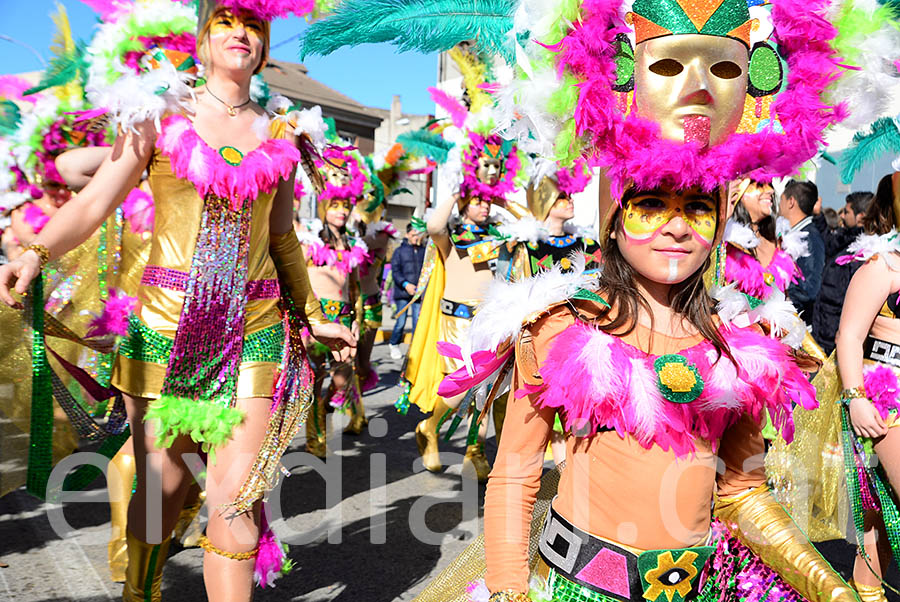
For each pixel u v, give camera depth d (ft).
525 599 4.68
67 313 9.86
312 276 18.03
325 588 10.02
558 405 4.65
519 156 14.84
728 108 4.65
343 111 68.80
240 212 7.63
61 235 6.96
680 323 5.08
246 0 7.54
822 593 4.86
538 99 4.71
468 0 5.74
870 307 8.73
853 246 9.09
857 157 9.72
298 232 18.13
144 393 7.41
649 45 4.62
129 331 7.59
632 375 4.67
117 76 7.96
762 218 11.03
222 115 7.78
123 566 9.77
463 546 11.64
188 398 7.42
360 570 10.64
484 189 14.87
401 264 31.48
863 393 8.68
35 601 9.16
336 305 18.15
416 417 21.31
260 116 8.12
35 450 7.89
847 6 5.08
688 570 4.88
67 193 9.45
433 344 15.61
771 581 5.24
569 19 4.62
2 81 9.21
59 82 9.32
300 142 8.65
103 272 9.96
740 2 4.69
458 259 15.55
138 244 9.41
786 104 4.92
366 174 19.70
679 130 4.60
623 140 4.58
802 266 16.55
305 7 7.64
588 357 4.64
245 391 7.59
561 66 4.59
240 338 7.71
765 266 10.30
